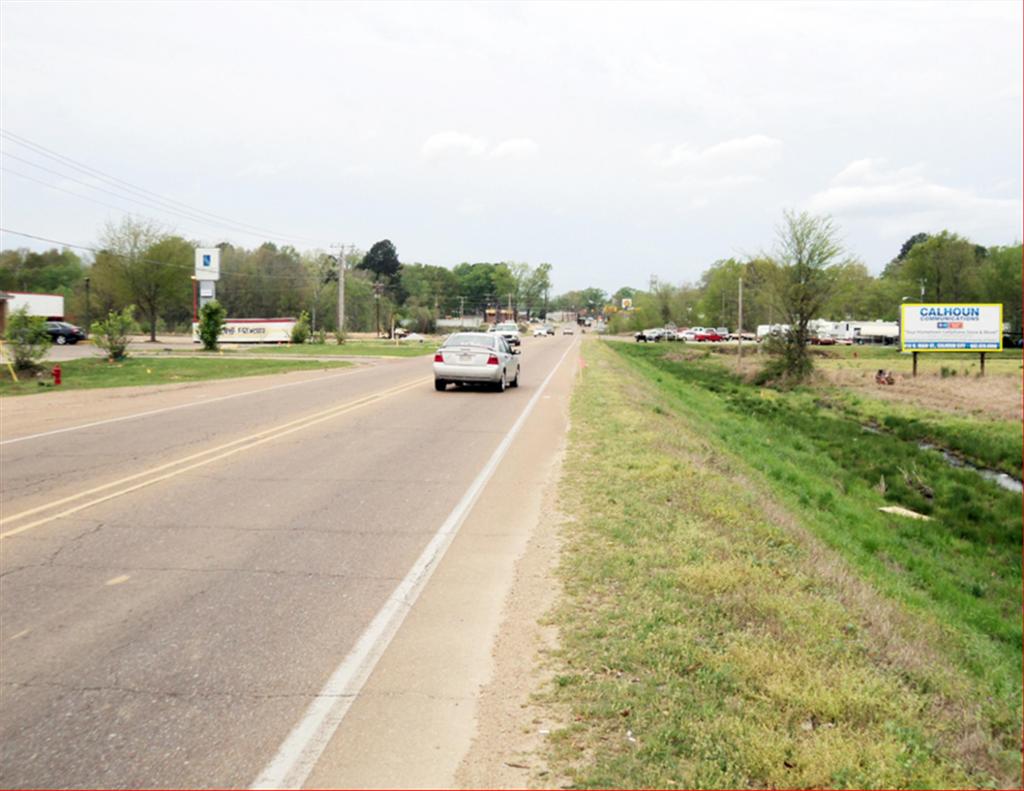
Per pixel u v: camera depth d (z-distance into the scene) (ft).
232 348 181.37
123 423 50.75
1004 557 45.44
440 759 12.42
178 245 236.63
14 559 22.52
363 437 45.27
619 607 18.54
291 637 17.15
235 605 19.04
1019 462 71.20
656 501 29.40
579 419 52.19
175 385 80.74
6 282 367.04
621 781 11.72
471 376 70.69
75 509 28.27
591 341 276.00
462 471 35.63
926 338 139.54
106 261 237.04
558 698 14.26
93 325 121.49
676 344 307.99
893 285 341.62
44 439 44.19
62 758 12.46
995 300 278.26
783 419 95.66
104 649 16.49
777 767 12.04
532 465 36.99
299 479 33.76
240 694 14.55
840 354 214.48
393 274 562.25
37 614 18.43
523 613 18.45
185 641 16.92
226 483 32.83
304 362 123.24
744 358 211.41
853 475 66.08
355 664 15.79
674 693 14.29
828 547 31.37
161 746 12.81
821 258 136.05
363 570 21.72
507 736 13.07
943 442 81.76
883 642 18.12
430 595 19.76
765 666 15.26
